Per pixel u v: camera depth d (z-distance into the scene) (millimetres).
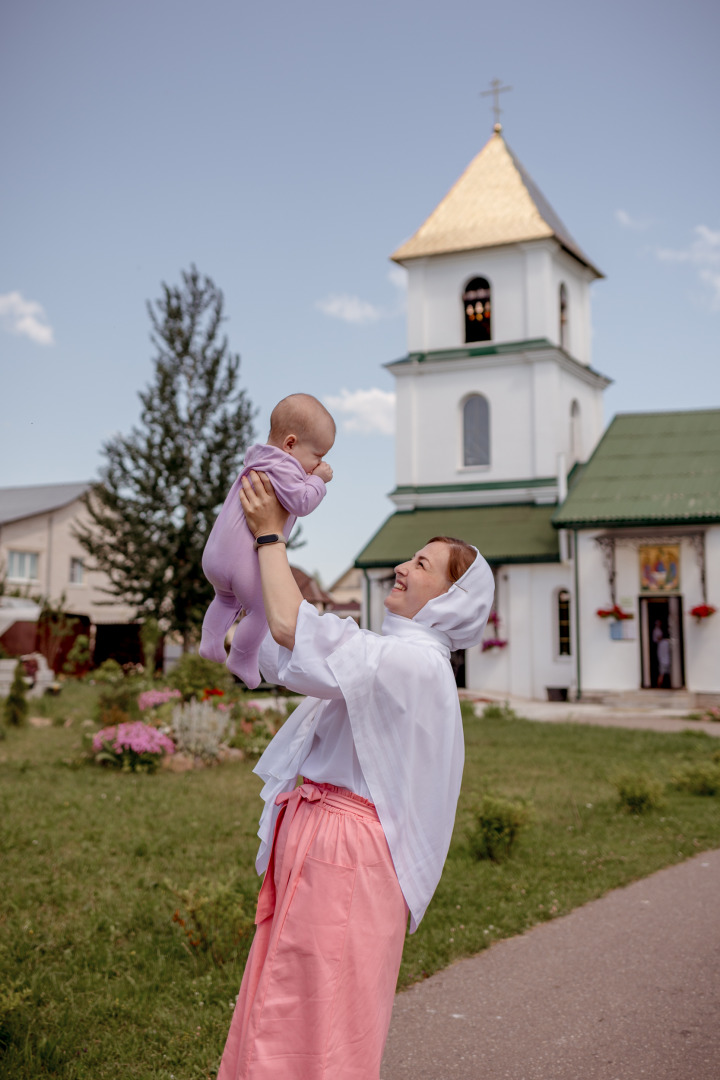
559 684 27609
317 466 2820
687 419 29188
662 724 20469
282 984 2600
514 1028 4602
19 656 24734
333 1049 2537
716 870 7680
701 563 25266
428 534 30078
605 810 10109
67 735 16766
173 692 17234
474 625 2920
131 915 6230
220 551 2742
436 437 31766
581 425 33344
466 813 9945
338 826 2678
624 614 25766
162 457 31250
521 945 5828
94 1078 4070
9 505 41688
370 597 29922
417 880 2701
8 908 6410
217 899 5621
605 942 5863
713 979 5195
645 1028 4574
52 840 8391
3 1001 4340
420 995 5031
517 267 31266
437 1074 4145
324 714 2830
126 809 9938
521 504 30625
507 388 30984
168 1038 4441
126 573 31797
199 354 32094
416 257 31781
